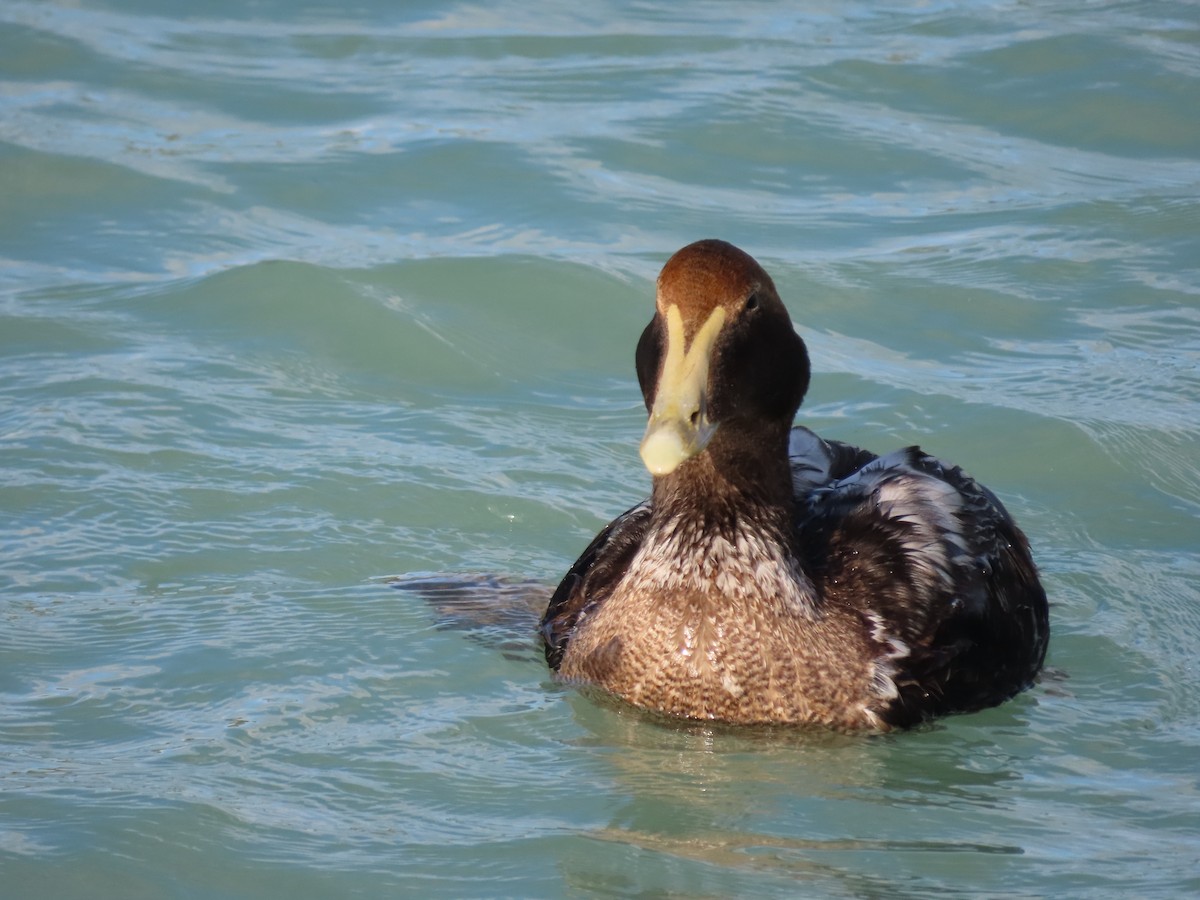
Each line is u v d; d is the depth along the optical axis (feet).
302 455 41.16
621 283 50.62
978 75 67.72
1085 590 36.27
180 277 51.52
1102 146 62.08
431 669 32.48
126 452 40.70
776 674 30.27
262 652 32.83
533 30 73.77
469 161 60.03
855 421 43.57
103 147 60.54
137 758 28.78
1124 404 44.29
